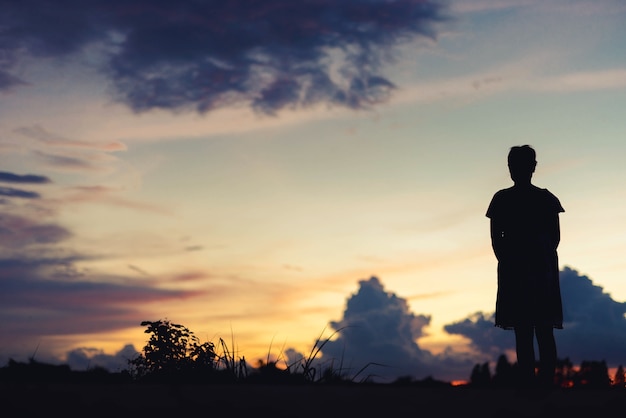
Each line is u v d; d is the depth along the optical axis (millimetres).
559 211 6562
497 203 6602
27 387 4133
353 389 4480
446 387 4824
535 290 6352
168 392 4031
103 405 3537
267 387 4449
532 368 6281
